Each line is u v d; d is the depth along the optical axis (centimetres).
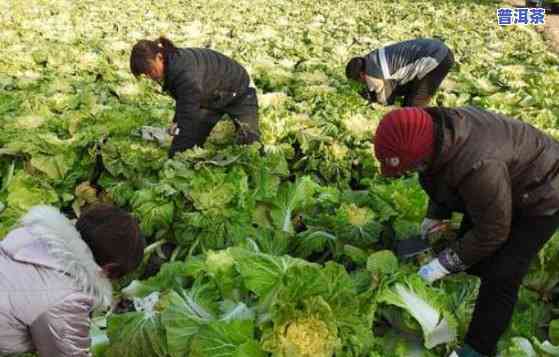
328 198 380
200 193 365
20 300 193
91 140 443
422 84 562
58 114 533
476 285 305
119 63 729
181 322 266
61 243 197
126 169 426
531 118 543
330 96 589
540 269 321
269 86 673
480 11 1372
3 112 532
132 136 468
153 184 404
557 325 290
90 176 446
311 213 381
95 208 212
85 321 205
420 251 307
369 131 491
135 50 388
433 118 235
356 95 584
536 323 306
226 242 352
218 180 377
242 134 471
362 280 290
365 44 941
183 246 369
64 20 1088
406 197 352
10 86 619
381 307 287
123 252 205
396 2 1503
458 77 689
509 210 233
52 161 430
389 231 349
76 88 625
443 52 554
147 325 274
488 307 264
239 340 248
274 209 380
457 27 1128
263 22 1174
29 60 708
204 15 1265
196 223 355
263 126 486
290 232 362
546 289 327
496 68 733
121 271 211
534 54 854
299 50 841
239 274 292
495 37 1016
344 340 238
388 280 276
